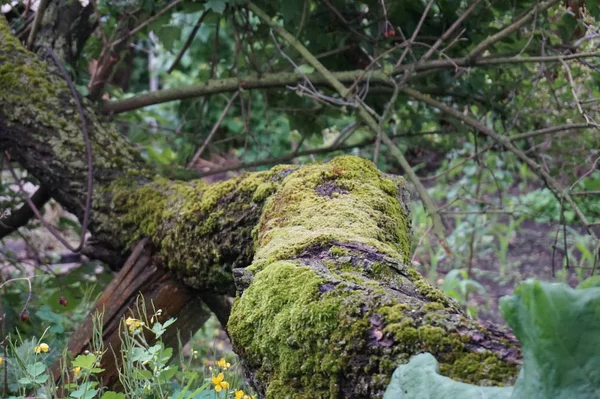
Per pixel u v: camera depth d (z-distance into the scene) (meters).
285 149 6.48
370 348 1.25
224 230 2.21
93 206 2.62
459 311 1.35
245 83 3.21
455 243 5.62
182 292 2.46
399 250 1.79
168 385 2.02
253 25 3.88
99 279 3.30
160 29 3.08
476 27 3.07
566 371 0.94
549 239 6.07
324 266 1.53
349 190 2.02
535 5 2.80
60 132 2.71
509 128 3.11
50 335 2.68
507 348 1.17
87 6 3.06
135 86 8.44
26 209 3.29
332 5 3.18
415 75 3.08
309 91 2.86
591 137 3.36
